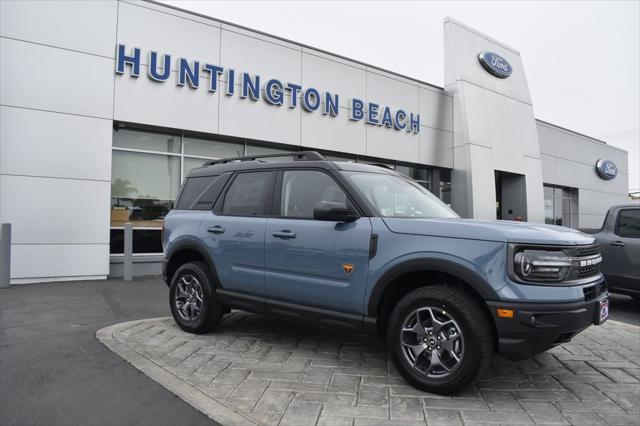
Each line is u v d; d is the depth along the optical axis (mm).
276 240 4379
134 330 5230
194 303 5098
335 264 3959
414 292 3570
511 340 3209
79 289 8203
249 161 5230
